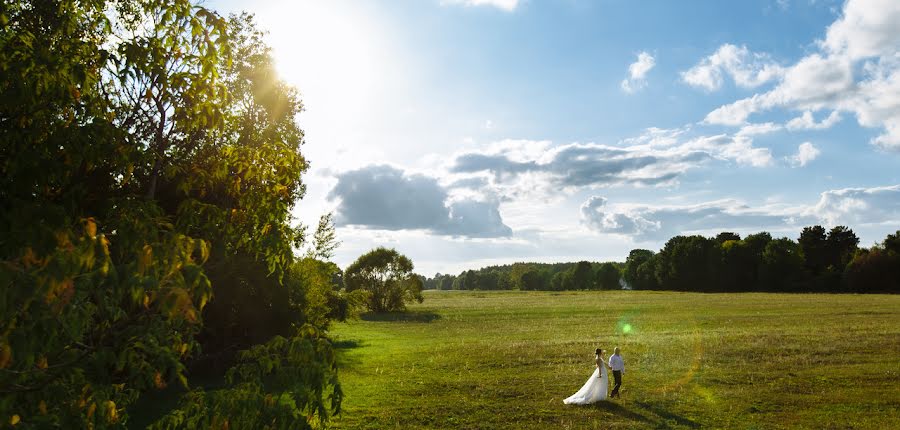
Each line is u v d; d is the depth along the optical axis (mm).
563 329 49062
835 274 124000
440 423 17250
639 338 38250
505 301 110312
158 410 16938
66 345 3555
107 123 4035
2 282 2461
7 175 3631
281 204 5250
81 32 4863
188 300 2986
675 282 151500
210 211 4945
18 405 3494
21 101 3643
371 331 54469
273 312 24031
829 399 19156
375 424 17062
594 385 19547
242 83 18469
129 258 3643
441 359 30344
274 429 3898
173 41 4484
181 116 4426
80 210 3941
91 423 3611
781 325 45125
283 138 11664
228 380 4426
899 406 18109
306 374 4184
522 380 23672
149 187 4492
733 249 141375
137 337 3932
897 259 112438
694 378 23109
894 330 38344
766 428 16141
